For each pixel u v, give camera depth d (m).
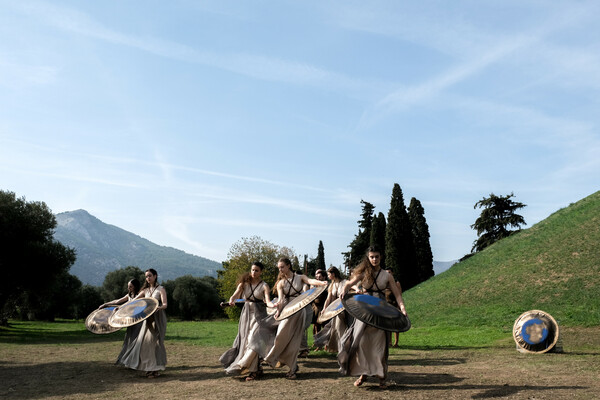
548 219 38.59
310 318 12.00
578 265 27.19
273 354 8.52
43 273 34.22
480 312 25.27
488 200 58.06
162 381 8.93
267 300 9.02
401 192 48.56
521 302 25.08
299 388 7.64
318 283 8.97
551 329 12.60
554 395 6.59
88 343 19.69
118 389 8.20
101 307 11.30
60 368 11.04
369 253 7.77
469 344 15.57
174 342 17.88
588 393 6.63
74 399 7.43
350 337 7.62
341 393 7.15
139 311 9.66
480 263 35.34
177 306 98.94
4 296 35.31
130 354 9.82
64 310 82.00
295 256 56.12
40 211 35.34
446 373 8.90
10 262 32.75
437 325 24.92
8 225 32.53
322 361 11.09
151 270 10.48
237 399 6.96
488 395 6.74
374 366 7.36
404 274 46.81
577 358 10.85
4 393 8.02
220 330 26.98
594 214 33.78
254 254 54.03
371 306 7.33
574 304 22.73
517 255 33.09
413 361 10.95
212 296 98.94
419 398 6.68
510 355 12.01
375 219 57.69
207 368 10.48
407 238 47.75
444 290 32.31
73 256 36.31
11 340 22.83
